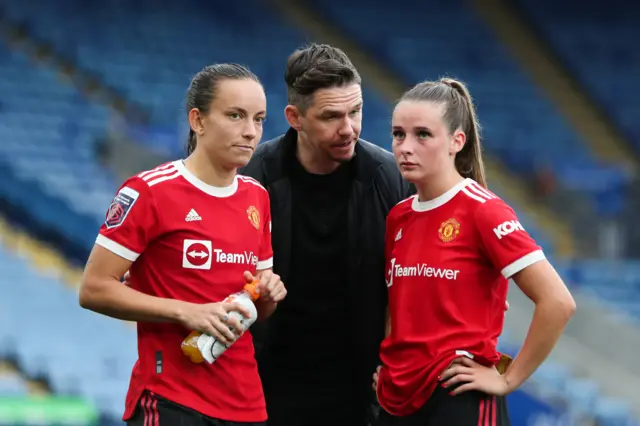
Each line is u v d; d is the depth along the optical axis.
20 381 35.69
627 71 73.56
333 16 71.38
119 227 12.25
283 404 15.52
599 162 66.69
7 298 41.53
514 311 38.53
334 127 13.84
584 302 43.50
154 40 64.50
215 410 12.45
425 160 12.88
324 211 14.94
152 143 53.81
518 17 74.88
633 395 40.31
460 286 12.68
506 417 13.06
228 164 12.47
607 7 76.31
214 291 12.48
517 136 67.88
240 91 12.29
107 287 12.20
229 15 68.19
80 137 54.34
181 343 12.41
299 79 13.94
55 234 45.72
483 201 12.70
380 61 70.62
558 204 59.47
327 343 15.36
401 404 13.03
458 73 71.31
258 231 13.09
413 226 13.30
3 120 55.00
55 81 59.03
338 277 15.05
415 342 12.86
